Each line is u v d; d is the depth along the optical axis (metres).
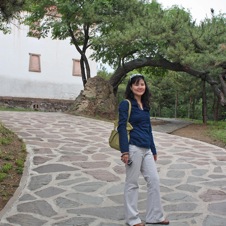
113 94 17.30
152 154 4.23
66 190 5.57
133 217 4.09
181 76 22.98
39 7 17.03
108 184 5.94
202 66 13.95
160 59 16.59
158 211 4.15
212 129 14.05
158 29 14.38
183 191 5.63
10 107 24.31
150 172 4.09
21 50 25.38
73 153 8.08
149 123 4.22
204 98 17.30
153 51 15.97
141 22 15.20
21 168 6.53
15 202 4.96
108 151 8.48
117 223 4.30
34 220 4.36
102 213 4.63
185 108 31.69
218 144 10.66
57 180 6.07
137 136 4.05
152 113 33.06
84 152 8.26
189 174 6.73
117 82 18.09
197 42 14.15
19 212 4.61
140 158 4.05
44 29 18.45
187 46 13.98
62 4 15.92
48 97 26.34
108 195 5.38
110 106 16.59
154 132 12.38
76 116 15.54
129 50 15.69
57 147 8.57
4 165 6.52
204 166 7.41
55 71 26.75
